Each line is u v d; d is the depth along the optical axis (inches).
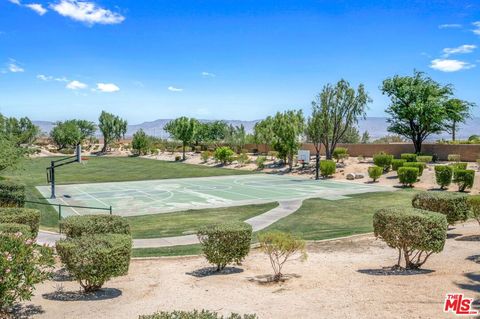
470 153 2087.8
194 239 721.6
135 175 2225.6
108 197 1380.4
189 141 3405.5
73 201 1293.1
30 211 569.0
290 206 1124.5
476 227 703.1
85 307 357.4
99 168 2687.0
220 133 4471.0
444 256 504.1
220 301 367.2
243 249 480.1
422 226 426.6
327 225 840.9
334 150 2417.6
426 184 1551.4
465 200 614.2
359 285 393.1
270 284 420.5
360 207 1087.6
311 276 445.1
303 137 2311.8
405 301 332.8
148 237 746.8
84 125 5364.2
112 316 332.2
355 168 2038.6
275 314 321.4
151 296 391.2
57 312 344.5
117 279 462.6
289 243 425.4
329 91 2212.1
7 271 309.4
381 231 455.5
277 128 2357.3
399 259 457.7
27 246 333.1
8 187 922.1
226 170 2501.2
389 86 2341.3
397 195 1307.8
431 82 2282.2
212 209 1103.6
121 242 396.2
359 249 593.3
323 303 343.0
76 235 480.1
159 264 542.6
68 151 4448.8
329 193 1408.7
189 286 425.4
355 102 2199.8
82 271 379.2
